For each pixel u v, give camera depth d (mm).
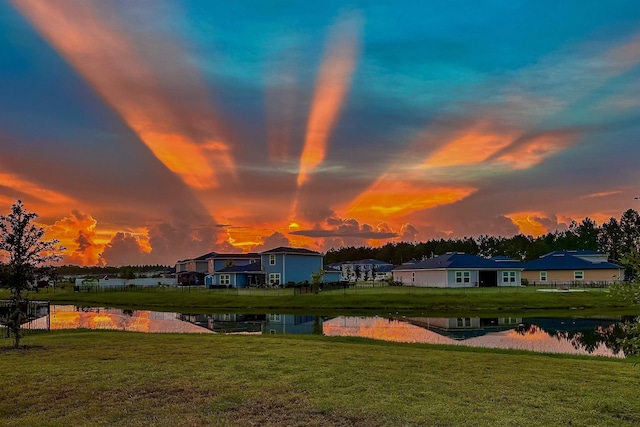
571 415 9203
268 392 10430
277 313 39625
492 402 9930
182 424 8617
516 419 8922
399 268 74062
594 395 10516
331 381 11398
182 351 15352
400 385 11141
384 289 56531
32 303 33906
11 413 9273
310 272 72438
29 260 16922
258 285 69625
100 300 55438
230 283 71938
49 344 17141
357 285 69375
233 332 27312
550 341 23531
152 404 9688
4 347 16375
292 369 12625
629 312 37688
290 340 18547
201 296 52688
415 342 21969
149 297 54625
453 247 148875
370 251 174375
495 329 28469
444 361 14164
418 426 8547
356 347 16797
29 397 10117
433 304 42312
